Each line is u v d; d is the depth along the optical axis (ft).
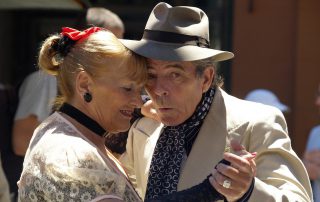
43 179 12.13
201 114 14.64
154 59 13.42
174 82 13.84
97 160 12.30
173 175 14.58
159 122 15.60
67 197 11.93
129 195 12.76
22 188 12.54
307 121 34.99
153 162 14.96
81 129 12.86
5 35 39.99
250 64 35.12
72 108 12.94
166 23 13.91
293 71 34.96
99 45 12.65
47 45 13.17
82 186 12.00
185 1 37.55
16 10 40.73
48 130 12.86
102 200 12.08
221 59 14.46
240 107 14.85
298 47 34.86
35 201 12.25
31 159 12.50
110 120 13.00
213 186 12.36
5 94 24.40
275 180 13.84
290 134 35.06
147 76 13.48
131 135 15.92
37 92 24.38
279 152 14.16
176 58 13.55
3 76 39.73
